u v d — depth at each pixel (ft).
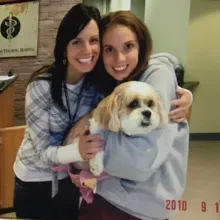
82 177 3.03
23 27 6.41
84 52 2.96
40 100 3.20
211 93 5.05
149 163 2.70
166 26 4.96
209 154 4.87
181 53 5.06
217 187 4.41
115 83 3.19
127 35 2.87
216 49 4.98
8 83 6.50
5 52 6.70
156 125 2.67
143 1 4.68
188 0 4.86
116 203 3.08
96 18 2.97
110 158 2.77
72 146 2.99
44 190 3.73
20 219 3.65
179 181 3.14
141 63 2.98
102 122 2.75
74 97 3.25
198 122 5.07
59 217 3.82
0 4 6.43
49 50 6.21
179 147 3.08
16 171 3.79
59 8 5.83
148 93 2.65
